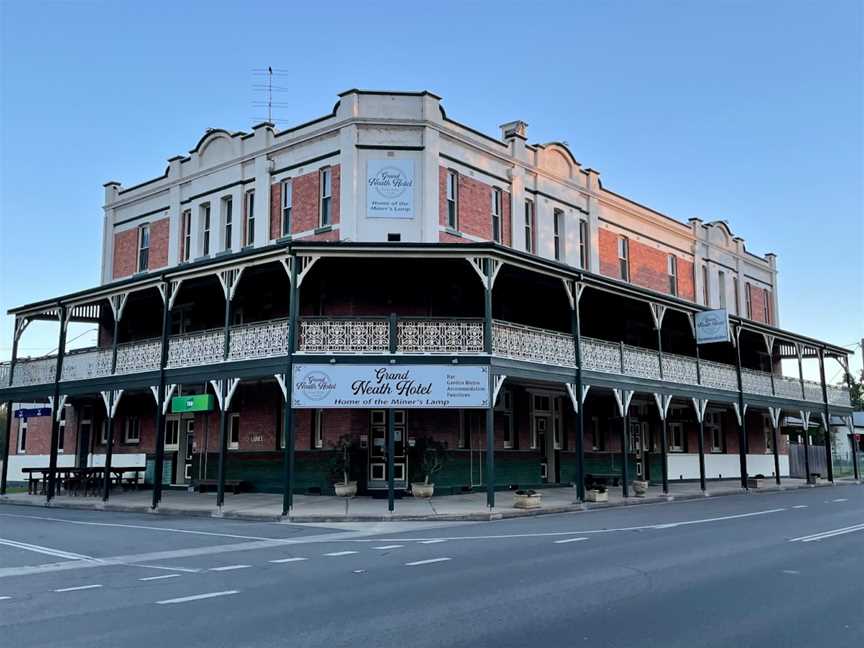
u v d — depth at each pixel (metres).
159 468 20.88
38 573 10.34
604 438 29.58
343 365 18.75
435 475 22.78
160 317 28.56
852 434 37.53
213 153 27.48
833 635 6.65
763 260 41.53
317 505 19.80
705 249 36.25
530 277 21.92
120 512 20.64
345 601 8.10
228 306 20.39
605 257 29.88
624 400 23.33
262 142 25.62
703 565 10.35
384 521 17.36
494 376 19.08
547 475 26.94
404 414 23.03
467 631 6.74
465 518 17.66
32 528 16.30
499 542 13.14
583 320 28.12
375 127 23.20
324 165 23.84
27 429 35.78
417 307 23.33
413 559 11.17
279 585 9.12
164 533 15.17
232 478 24.80
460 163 24.27
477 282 23.47
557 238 28.12
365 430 22.69
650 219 32.66
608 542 12.96
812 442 50.97
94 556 11.98
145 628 7.00
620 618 7.22
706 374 27.64
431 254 19.11
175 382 21.17
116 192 31.33
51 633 6.86
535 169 27.08
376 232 22.69
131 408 29.48
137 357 22.52
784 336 32.56
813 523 16.27
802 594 8.39
